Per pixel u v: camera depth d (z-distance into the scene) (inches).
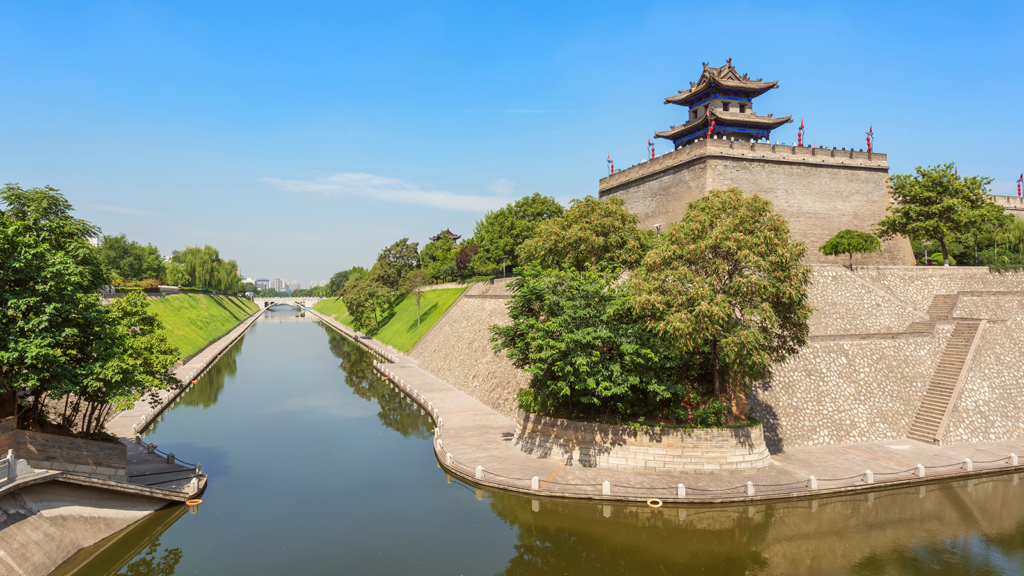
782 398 1327.5
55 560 766.5
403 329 3538.4
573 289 1158.3
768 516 965.2
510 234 2888.8
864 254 2214.6
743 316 1073.5
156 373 1134.4
